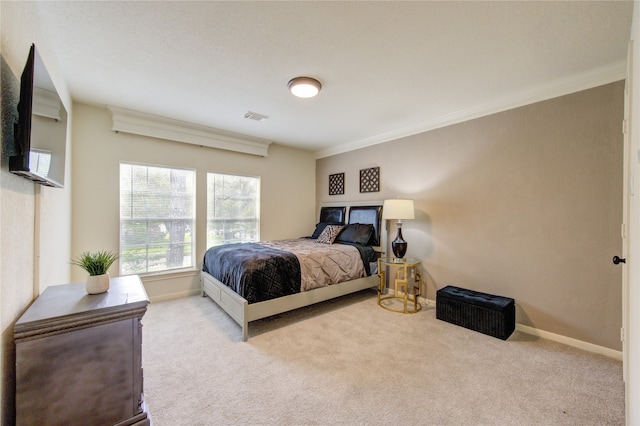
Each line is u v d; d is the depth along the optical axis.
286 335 2.63
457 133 3.29
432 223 3.54
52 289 1.47
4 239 1.04
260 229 4.68
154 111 3.29
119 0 1.55
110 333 1.21
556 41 1.91
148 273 3.60
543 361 2.17
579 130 2.43
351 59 2.16
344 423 1.54
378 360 2.19
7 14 1.08
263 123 3.72
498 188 2.93
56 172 1.56
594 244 2.36
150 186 3.63
